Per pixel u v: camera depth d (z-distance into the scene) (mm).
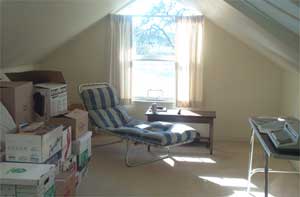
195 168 3951
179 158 4305
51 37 4336
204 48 5078
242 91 5098
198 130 5215
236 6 2490
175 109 5027
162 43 5227
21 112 3152
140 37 5266
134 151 4566
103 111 4586
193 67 5039
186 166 4016
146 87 5352
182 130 4133
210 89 5156
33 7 2947
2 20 2893
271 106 5062
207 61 5109
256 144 4996
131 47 5145
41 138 2414
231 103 5145
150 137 3877
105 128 4289
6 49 3709
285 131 2498
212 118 4449
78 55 5363
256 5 2232
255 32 3125
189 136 4113
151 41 5246
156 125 4402
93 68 5367
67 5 3416
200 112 4680
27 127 2686
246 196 3232
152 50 5266
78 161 3236
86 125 3488
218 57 5074
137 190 3318
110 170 3846
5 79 4219
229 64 5066
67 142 2943
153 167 3969
